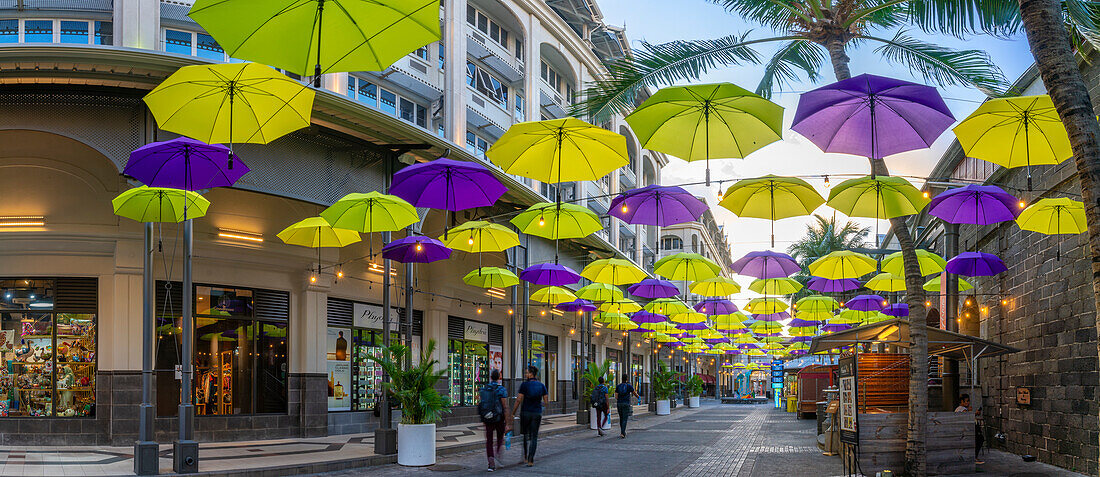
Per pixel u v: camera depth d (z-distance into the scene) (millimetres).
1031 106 9477
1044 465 16359
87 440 18312
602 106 15609
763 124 9203
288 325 21500
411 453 16078
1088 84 15203
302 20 6359
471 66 30891
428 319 27672
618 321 33781
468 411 29547
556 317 39156
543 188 35219
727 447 21062
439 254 18328
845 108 9508
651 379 44000
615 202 15734
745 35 15719
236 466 14508
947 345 16703
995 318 20531
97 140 17016
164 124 8531
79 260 18750
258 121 8578
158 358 19078
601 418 25812
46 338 18656
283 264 21297
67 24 18625
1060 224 14305
